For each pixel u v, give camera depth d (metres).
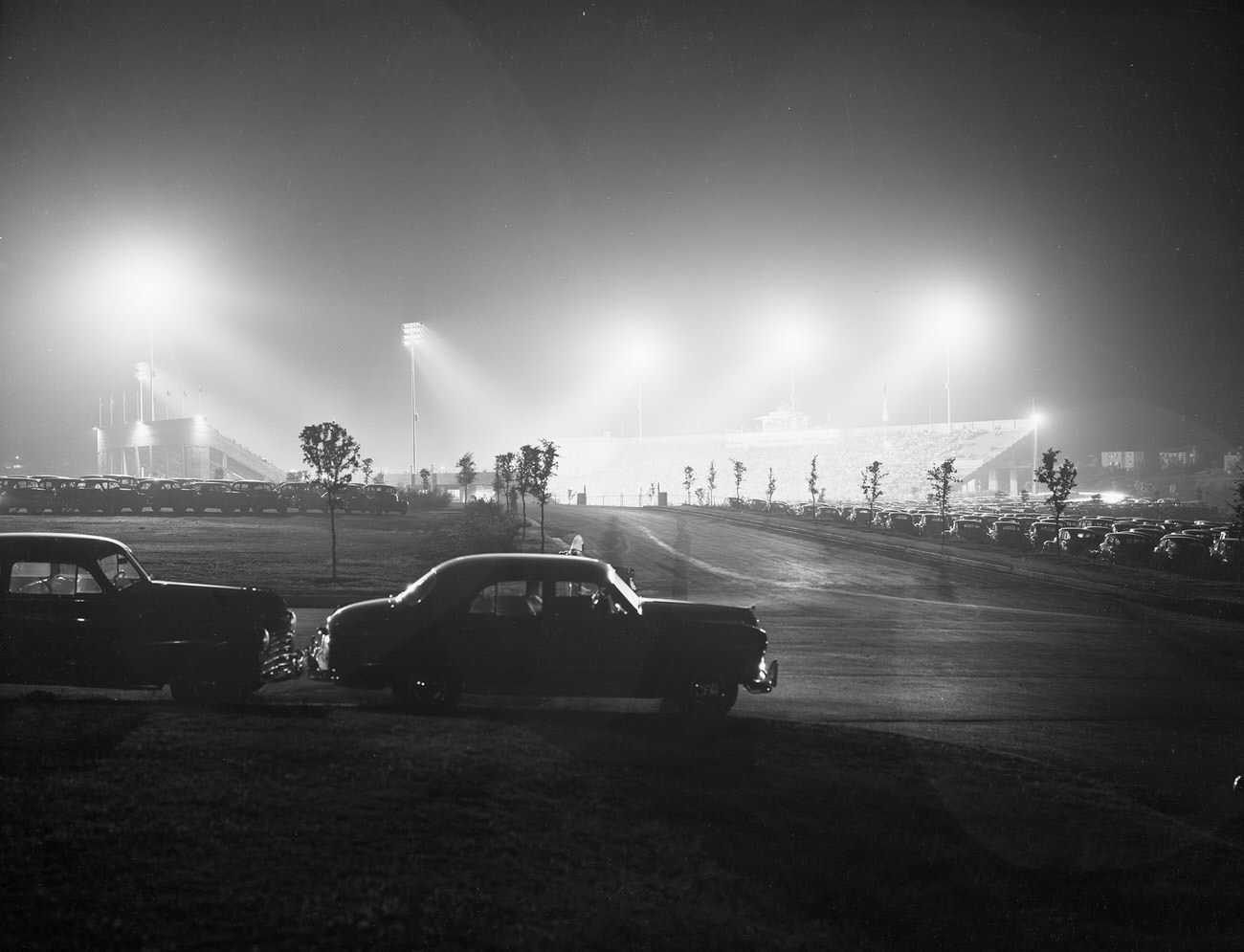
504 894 5.42
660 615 11.12
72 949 4.34
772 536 49.81
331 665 10.46
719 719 10.63
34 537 10.52
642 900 5.69
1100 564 38.06
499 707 11.12
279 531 43.19
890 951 5.85
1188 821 9.02
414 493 69.38
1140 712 13.68
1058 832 8.19
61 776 6.48
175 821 5.84
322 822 6.08
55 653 10.17
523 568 10.95
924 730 11.87
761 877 6.52
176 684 10.60
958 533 49.72
